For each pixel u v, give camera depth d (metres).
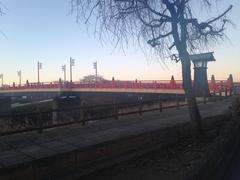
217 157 10.24
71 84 67.81
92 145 11.78
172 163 12.03
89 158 11.61
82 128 16.72
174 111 26.02
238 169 10.83
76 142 13.22
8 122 18.06
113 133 15.27
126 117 21.70
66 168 10.74
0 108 25.06
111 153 12.55
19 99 66.81
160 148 15.09
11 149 12.11
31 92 80.94
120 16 12.48
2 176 8.91
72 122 17.25
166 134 15.80
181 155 13.16
